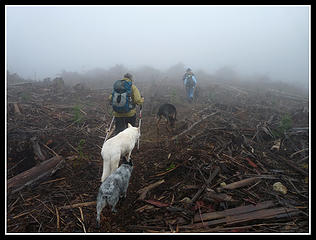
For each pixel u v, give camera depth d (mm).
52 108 7438
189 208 3242
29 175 3836
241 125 6629
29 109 7000
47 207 3352
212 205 3303
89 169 4379
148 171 4355
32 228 2990
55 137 5332
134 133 4484
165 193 3652
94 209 3344
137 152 5215
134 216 3176
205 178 3910
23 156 4402
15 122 5824
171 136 6113
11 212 3219
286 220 3008
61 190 3754
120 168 3404
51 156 4656
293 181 3887
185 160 4391
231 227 2898
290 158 4770
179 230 2869
